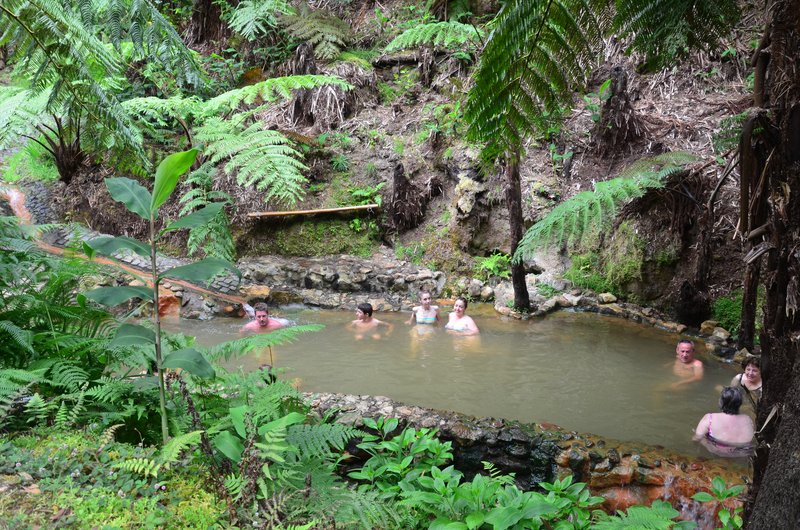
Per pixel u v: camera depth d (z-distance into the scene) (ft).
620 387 14.90
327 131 27.40
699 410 13.61
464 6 28.37
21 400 6.91
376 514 6.26
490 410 13.47
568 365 16.42
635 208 20.61
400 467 7.82
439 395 14.28
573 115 24.98
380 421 9.19
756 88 4.80
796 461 3.79
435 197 25.45
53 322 8.51
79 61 7.88
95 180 25.30
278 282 22.86
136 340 6.28
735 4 4.83
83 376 6.99
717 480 7.89
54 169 26.25
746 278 8.38
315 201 25.45
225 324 20.12
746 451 11.42
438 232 24.53
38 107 16.83
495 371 15.93
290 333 7.80
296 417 6.28
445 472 7.53
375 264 23.88
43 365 7.05
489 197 23.58
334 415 10.26
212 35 31.83
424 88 28.53
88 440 6.19
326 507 6.02
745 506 4.99
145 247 6.30
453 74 27.84
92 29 7.69
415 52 29.32
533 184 23.45
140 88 25.07
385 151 26.48
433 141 25.86
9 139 16.60
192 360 6.15
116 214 24.75
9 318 7.64
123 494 5.36
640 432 12.42
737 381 14.56
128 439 6.85
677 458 10.30
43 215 24.07
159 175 6.14
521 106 5.50
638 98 24.80
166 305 20.36
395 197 24.81
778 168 4.49
